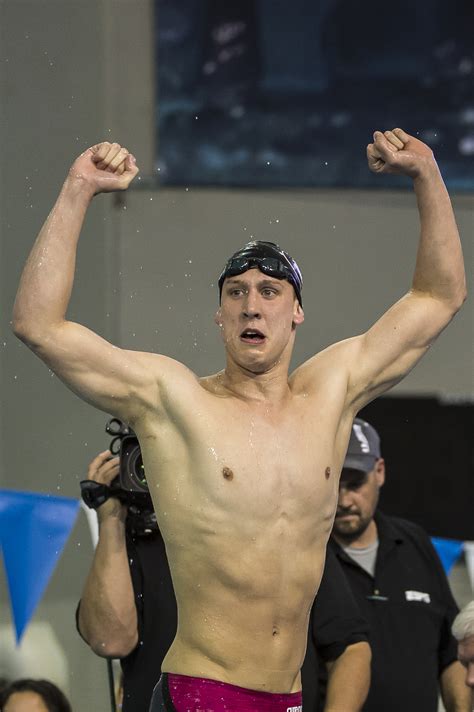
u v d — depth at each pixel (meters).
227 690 9.58
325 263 24.80
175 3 25.03
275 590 9.70
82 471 22.94
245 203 24.67
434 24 25.50
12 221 23.41
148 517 12.24
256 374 10.12
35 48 24.16
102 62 24.44
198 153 25.03
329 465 10.06
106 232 23.44
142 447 9.95
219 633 9.67
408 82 25.53
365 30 25.42
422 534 15.02
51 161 23.84
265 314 10.01
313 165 25.34
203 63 25.08
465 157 25.50
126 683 12.06
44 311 9.42
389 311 10.73
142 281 23.55
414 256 25.14
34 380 23.19
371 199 25.23
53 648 19.42
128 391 9.70
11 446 23.02
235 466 9.66
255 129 25.23
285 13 25.27
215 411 9.82
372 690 13.69
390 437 23.45
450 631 14.39
